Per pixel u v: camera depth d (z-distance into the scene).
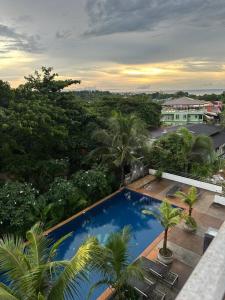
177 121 41.53
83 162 16.77
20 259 5.13
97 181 14.72
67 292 4.66
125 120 16.05
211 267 1.96
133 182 17.16
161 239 10.75
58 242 5.93
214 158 19.09
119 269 6.22
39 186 14.27
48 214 12.28
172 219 8.86
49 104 16.41
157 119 35.00
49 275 5.18
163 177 17.95
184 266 8.99
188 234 10.98
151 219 13.27
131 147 16.30
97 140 17.05
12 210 10.98
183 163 17.61
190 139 17.84
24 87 16.88
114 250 6.17
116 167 17.00
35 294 4.66
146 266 8.24
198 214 12.78
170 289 7.84
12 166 13.33
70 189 13.25
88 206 14.20
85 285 8.29
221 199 13.73
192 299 1.68
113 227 12.73
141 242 11.16
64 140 16.09
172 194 14.97
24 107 14.09
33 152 14.69
